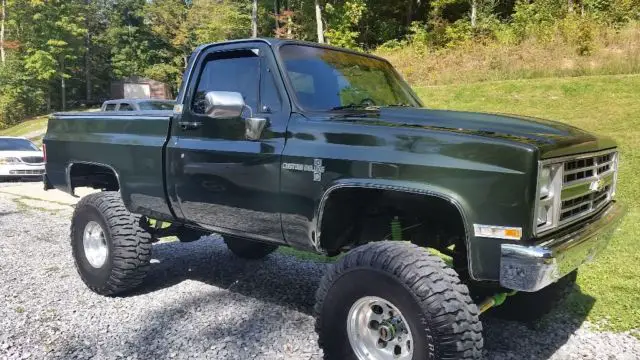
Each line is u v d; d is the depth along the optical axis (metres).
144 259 4.73
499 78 16.88
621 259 5.43
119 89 46.66
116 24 52.12
